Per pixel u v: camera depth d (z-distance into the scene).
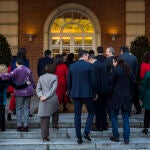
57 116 9.64
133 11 17.23
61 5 17.28
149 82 9.34
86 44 17.53
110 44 17.28
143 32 17.23
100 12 17.30
